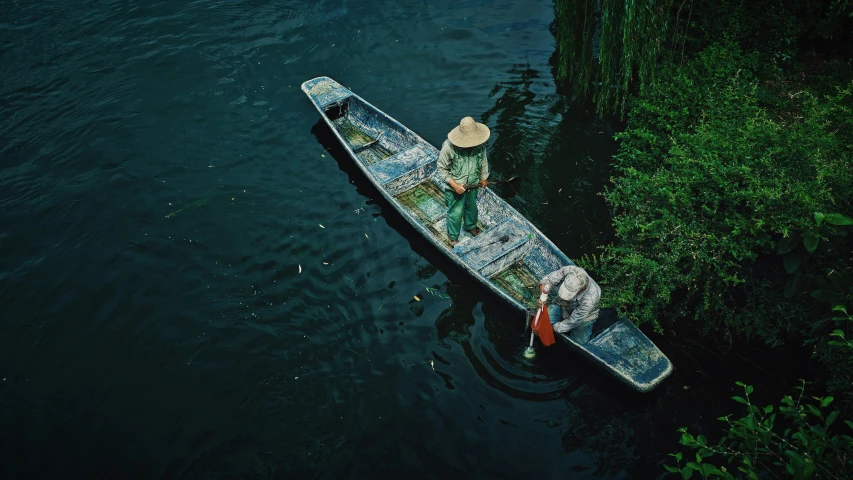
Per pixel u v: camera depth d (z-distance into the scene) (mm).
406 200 8438
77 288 7324
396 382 6320
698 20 9391
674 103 8008
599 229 7738
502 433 5844
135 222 8102
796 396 5836
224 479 5598
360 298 7184
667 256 6383
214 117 9695
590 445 5703
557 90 9812
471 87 10023
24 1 11992
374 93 10039
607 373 6191
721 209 6824
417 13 11516
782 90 8203
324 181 8711
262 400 6215
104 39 11117
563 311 6410
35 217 8172
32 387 6367
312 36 11141
